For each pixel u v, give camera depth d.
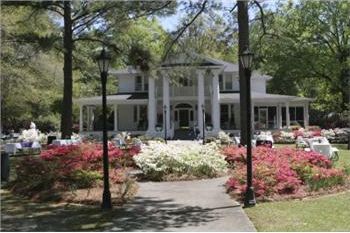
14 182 15.67
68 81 28.31
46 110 49.97
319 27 49.03
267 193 12.85
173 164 17.03
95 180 14.67
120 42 29.27
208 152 17.83
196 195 13.41
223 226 9.64
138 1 24.38
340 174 14.53
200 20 22.53
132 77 51.03
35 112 49.38
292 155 16.92
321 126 56.00
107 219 10.45
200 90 44.03
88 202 12.41
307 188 13.63
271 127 48.56
